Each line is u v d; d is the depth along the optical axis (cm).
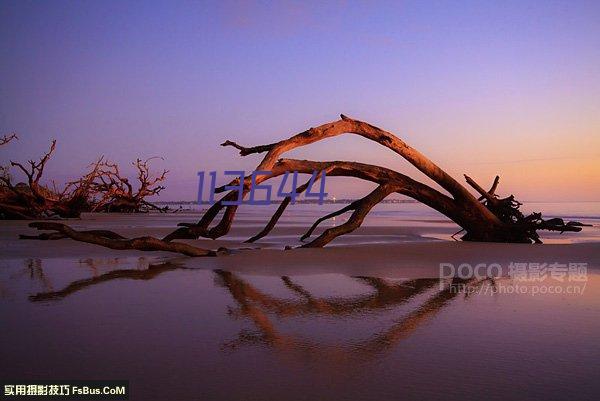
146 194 4591
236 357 371
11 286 689
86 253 1133
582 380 326
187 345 403
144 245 989
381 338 427
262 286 700
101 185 4219
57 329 453
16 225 2427
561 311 538
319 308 551
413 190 1520
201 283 724
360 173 1459
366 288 688
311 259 1025
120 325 468
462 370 344
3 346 398
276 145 1370
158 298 605
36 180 3161
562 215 4034
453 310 543
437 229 2314
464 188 1576
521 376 333
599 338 429
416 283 736
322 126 1417
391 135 1481
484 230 1606
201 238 1684
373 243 1487
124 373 337
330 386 314
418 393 303
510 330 456
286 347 399
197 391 305
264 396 298
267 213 5256
